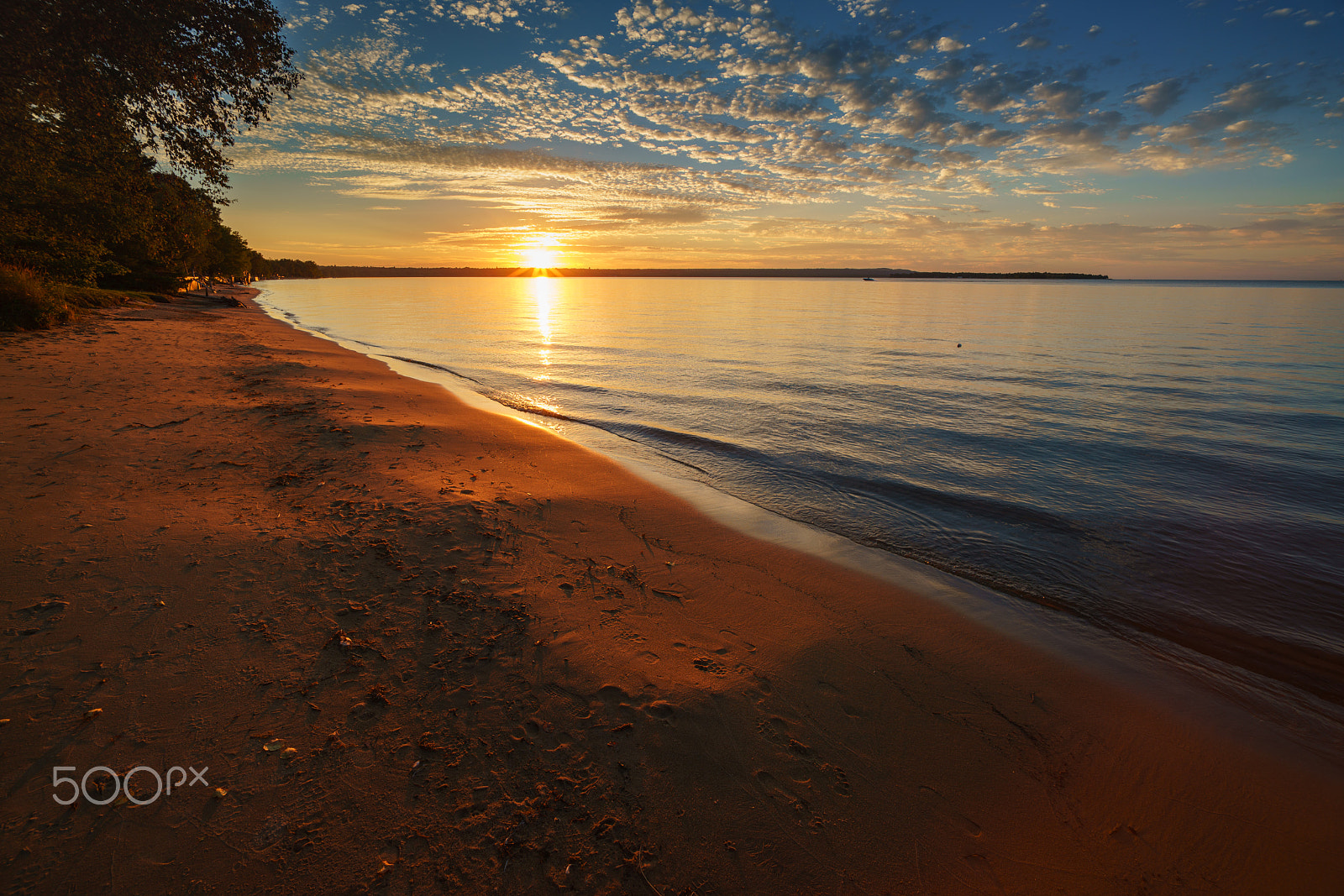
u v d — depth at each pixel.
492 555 5.90
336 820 2.80
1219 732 4.16
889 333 37.53
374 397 13.49
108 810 2.70
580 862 2.73
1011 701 4.34
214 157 10.67
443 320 46.16
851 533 7.67
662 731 3.62
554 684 3.98
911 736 3.85
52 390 10.54
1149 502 9.02
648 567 6.08
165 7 8.85
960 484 9.79
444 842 2.75
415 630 4.45
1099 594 6.25
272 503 6.58
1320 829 3.36
